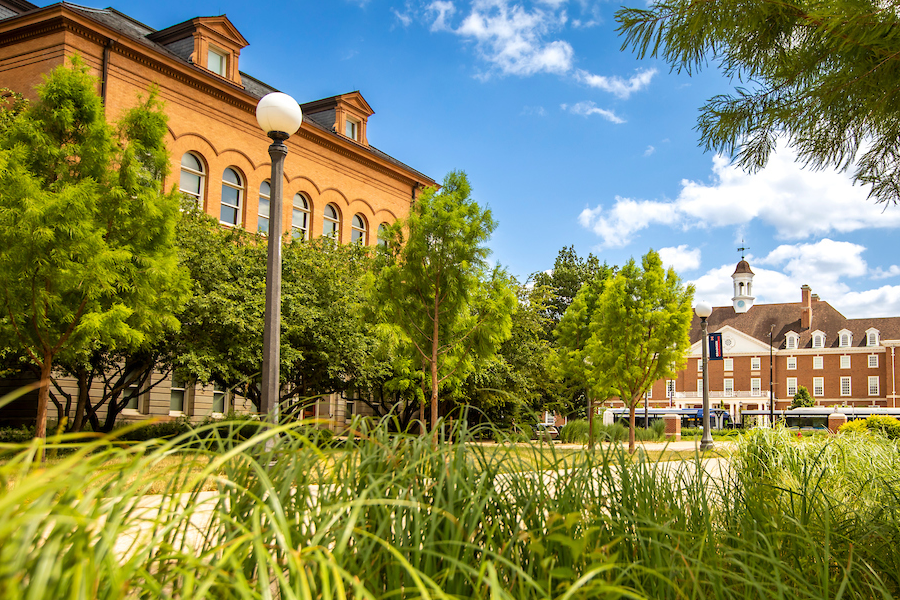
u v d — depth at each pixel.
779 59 4.18
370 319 13.62
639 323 19.28
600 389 20.30
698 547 3.00
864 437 8.85
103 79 22.05
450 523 2.39
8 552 1.31
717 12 3.88
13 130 11.73
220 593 1.98
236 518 2.40
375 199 33.00
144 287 11.79
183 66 24.22
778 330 82.50
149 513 3.93
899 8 3.46
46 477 1.34
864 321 78.31
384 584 2.37
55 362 16.42
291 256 22.52
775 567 2.62
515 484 2.87
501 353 28.05
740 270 87.19
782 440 8.20
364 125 33.44
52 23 21.11
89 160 11.97
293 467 2.45
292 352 19.56
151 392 23.70
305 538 2.35
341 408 30.05
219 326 18.44
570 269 46.78
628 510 3.14
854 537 3.97
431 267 13.06
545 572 2.16
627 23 4.08
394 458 2.72
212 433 2.30
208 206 25.38
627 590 2.04
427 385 14.17
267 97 8.62
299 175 29.36
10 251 10.20
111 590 1.54
